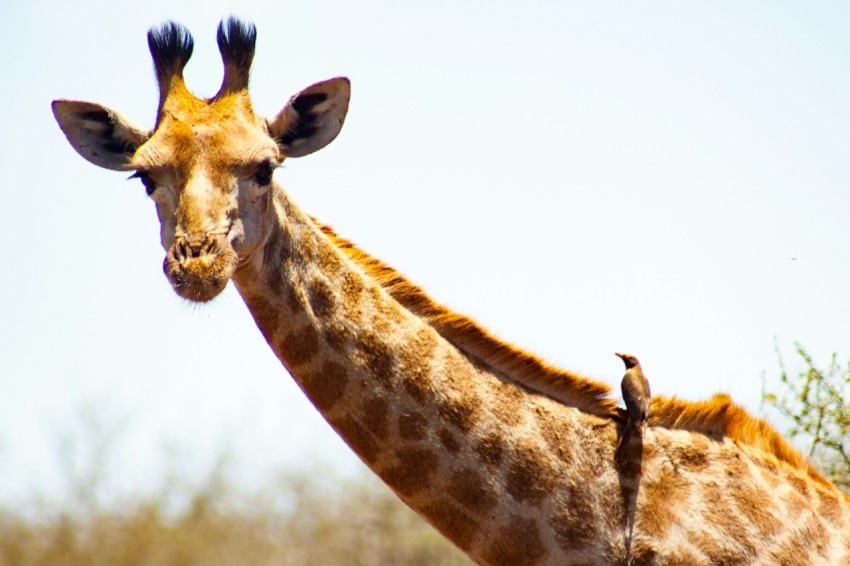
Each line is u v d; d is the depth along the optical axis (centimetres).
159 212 1602
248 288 1602
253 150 1577
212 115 1608
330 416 1590
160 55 1667
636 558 1526
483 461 1541
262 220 1581
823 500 1616
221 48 1662
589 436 1568
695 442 1594
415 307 1612
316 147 1709
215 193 1552
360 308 1584
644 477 1551
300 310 1588
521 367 1588
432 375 1560
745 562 1535
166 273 1525
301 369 1593
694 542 1533
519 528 1535
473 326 1594
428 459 1548
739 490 1571
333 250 1620
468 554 1567
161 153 1577
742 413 1647
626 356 1567
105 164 1712
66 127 1706
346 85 1692
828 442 1964
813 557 1559
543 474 1539
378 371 1562
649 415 1594
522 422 1555
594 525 1534
